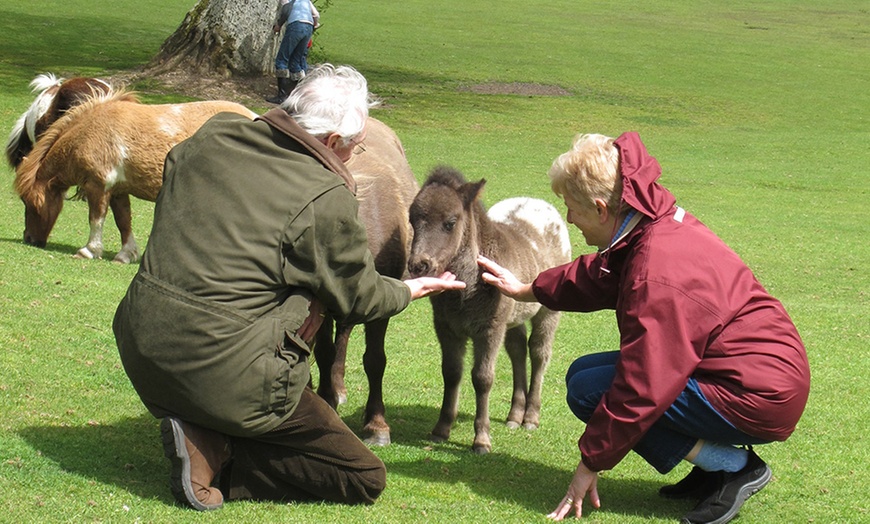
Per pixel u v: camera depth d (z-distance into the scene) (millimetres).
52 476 4539
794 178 20203
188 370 4207
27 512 4086
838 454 6250
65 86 11211
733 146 23234
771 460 6059
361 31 37250
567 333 9562
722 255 4672
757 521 4949
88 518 4109
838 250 14289
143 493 4484
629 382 4492
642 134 23922
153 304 4238
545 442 6367
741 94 30891
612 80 31641
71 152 10172
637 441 4543
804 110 29000
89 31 31109
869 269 13219
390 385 7402
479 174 17703
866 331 10031
